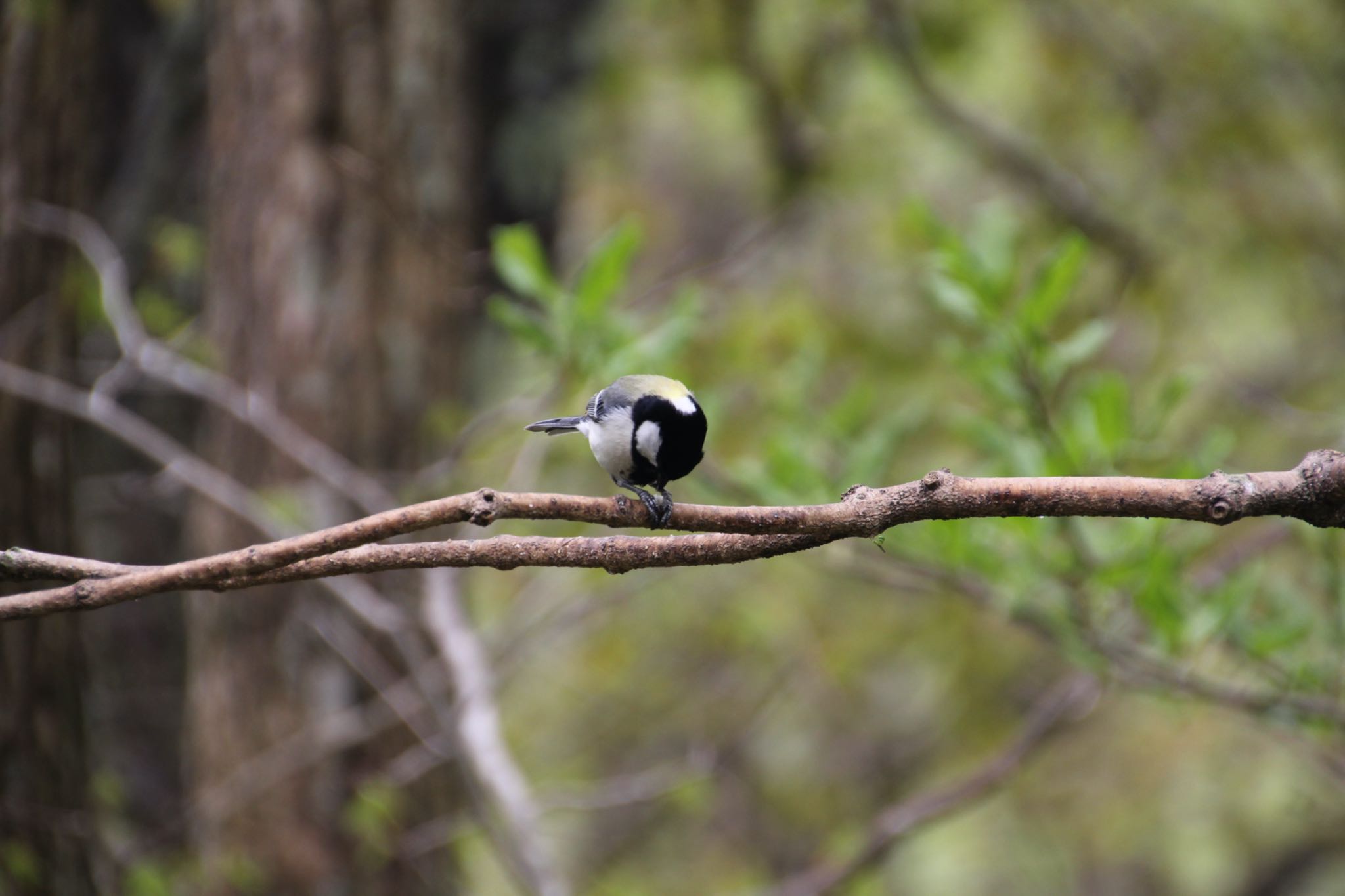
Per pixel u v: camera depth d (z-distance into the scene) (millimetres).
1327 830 14094
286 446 10008
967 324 8125
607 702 15414
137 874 9273
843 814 16078
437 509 4383
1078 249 7094
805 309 13844
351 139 11195
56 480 9000
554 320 8047
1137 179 14180
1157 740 14898
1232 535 11266
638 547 4457
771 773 16344
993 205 7848
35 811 8492
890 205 15188
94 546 14203
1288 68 13633
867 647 14844
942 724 16125
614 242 7906
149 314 11953
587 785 13734
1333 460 4125
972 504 4355
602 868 14148
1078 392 8617
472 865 13484
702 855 16125
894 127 15273
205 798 10922
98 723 13617
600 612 13055
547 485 12922
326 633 10305
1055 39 14375
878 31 13688
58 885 8664
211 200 11867
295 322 11133
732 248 15180
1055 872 15844
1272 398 11727
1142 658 7535
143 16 14617
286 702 10898
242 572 4402
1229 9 13789
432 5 11562
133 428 9500
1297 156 13633
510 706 15727
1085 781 15219
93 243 9461
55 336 9312
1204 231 13539
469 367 16484
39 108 9070
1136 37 14086
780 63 14734
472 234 12281
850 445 9047
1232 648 7566
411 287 11414
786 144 14828
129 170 14594
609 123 17234
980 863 15898
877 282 15086
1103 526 7848
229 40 11430
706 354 12461
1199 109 13727
